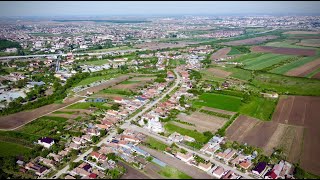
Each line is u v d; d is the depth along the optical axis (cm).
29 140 19488
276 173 14988
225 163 16262
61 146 18225
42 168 15700
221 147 17912
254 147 17812
